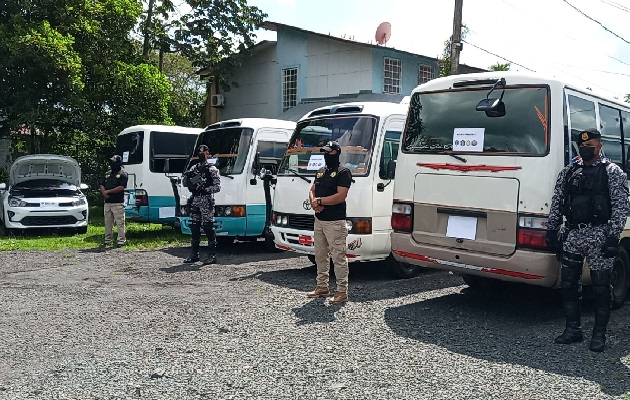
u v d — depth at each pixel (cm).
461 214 663
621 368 506
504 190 629
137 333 605
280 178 948
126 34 2059
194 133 1481
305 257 1131
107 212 1278
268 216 1135
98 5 1956
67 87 1791
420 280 895
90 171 2331
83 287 841
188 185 1045
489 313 696
